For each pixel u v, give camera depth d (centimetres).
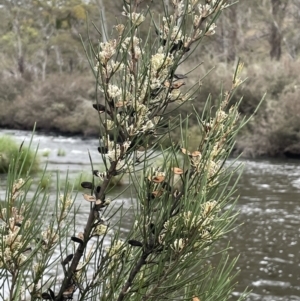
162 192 154
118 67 149
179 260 150
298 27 3822
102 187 156
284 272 707
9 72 5066
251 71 2589
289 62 2631
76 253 161
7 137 1408
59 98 3891
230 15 3653
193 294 172
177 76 153
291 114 2266
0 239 148
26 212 155
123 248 169
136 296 159
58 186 163
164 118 162
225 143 157
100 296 167
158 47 157
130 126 151
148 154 157
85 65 4950
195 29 154
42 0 5094
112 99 151
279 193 1309
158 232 152
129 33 154
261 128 2303
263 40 3878
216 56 3253
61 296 159
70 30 5003
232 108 159
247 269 714
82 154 2138
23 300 158
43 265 163
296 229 940
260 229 936
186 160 154
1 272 150
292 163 2022
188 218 146
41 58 5203
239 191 1325
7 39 5200
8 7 5288
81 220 743
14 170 150
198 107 2141
